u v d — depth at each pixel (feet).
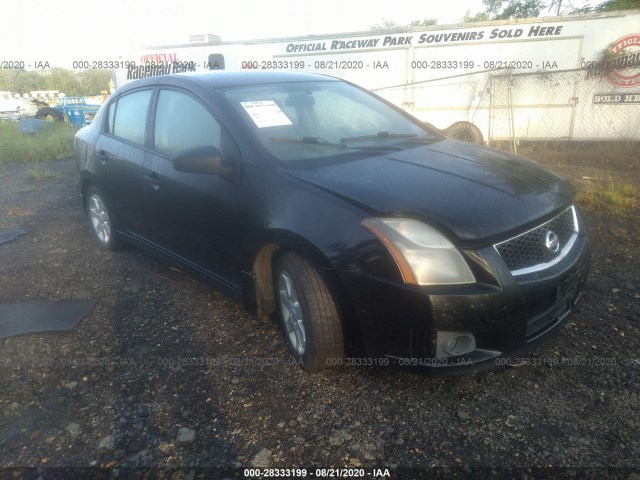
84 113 66.95
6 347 11.57
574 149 33.19
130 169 14.01
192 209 11.87
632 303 12.15
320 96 13.14
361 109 13.35
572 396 9.17
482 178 9.90
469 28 33.09
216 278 12.00
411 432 8.52
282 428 8.75
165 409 9.37
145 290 14.08
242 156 10.73
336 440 8.43
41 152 37.37
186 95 12.63
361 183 9.50
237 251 10.89
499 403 9.09
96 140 16.12
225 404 9.41
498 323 8.34
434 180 9.67
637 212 18.57
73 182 28.12
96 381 10.28
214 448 8.41
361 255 8.59
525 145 34.01
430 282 8.21
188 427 8.88
